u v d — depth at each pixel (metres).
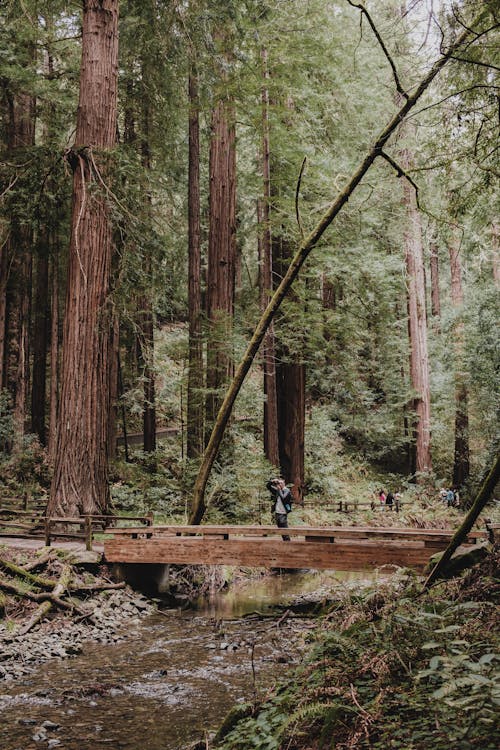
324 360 26.55
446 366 27.94
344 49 17.52
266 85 14.73
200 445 18.62
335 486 25.44
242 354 17.80
